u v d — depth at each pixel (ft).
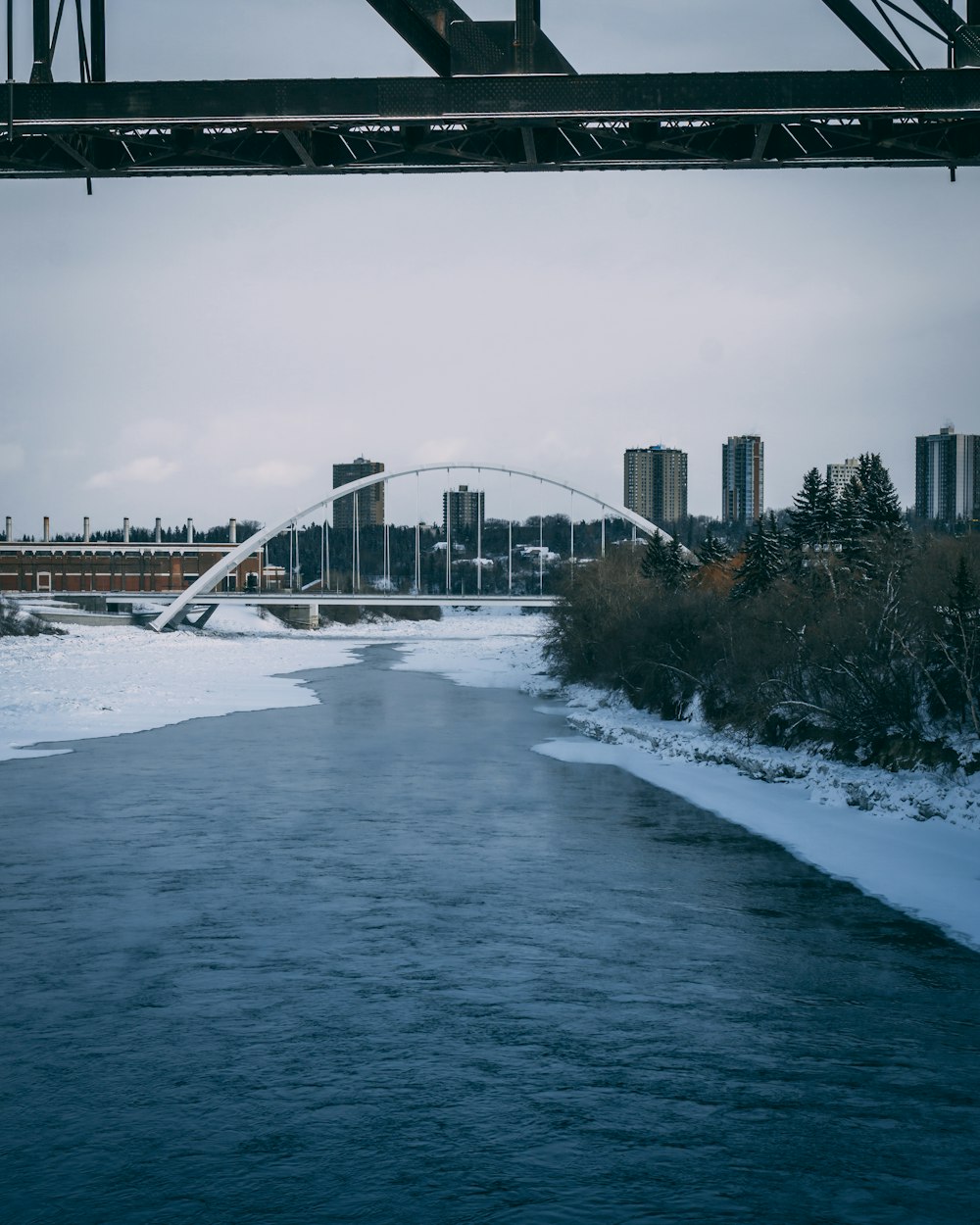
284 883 66.49
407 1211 29.73
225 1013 44.65
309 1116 35.42
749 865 71.82
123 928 56.75
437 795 99.40
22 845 77.15
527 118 40.24
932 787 91.09
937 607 116.78
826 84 40.06
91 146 43.52
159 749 131.23
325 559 627.46
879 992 47.70
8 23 40.98
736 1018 44.55
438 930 56.70
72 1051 40.70
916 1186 31.22
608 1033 42.78
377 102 40.40
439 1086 37.78
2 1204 30.04
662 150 42.37
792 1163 32.53
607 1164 32.40
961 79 39.93
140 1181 31.30
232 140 42.93
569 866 71.36
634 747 134.41
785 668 133.69
